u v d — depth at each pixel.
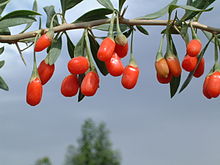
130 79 0.33
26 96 0.33
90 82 0.33
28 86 0.33
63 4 0.34
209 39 0.36
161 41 0.34
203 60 0.35
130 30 0.36
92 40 0.35
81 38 0.34
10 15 0.33
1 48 0.36
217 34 0.35
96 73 0.33
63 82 0.34
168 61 0.34
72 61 0.33
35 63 0.33
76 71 0.33
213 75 0.34
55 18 0.35
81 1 0.34
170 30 0.35
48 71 0.34
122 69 0.33
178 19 0.34
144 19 0.34
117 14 0.34
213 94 0.34
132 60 0.34
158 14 0.35
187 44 0.34
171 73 0.34
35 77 0.33
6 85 0.34
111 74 0.33
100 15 0.34
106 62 0.33
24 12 0.33
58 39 0.34
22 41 0.35
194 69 0.34
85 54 0.34
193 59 0.34
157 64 0.34
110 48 0.32
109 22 0.34
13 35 0.34
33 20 0.33
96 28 0.37
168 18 0.34
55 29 0.34
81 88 0.33
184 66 0.34
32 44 0.34
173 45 0.35
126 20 0.34
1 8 0.35
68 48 0.36
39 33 0.33
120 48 0.33
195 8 0.32
